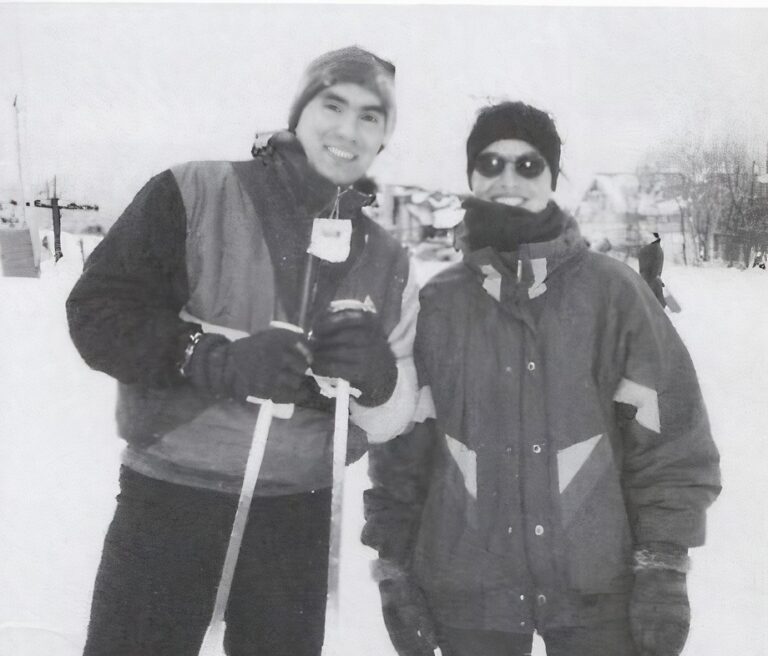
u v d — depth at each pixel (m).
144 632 1.25
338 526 1.29
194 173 1.31
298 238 1.31
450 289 1.35
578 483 1.33
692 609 1.37
